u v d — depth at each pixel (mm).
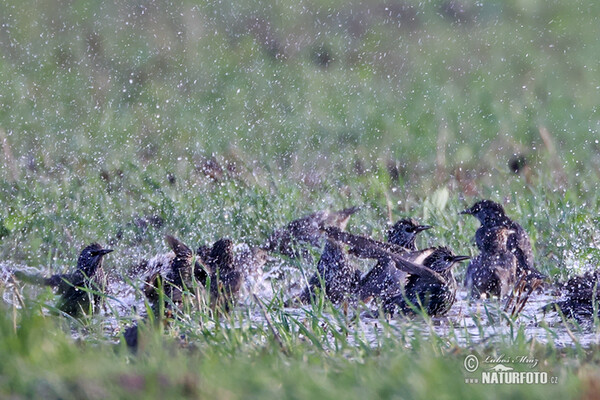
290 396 19125
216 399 18938
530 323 30656
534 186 50062
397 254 33375
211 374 20234
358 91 80125
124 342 23922
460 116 72812
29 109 70375
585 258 38219
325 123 70188
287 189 48000
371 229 43844
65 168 53000
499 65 86875
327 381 20109
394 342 24609
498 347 24844
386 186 50812
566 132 67750
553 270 37844
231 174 51688
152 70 83312
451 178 54406
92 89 77312
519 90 81125
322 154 60656
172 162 57000
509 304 33688
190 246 41688
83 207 45469
